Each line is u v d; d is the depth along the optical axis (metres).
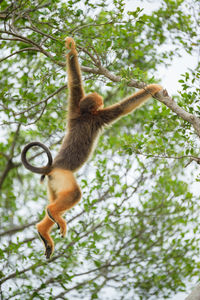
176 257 19.03
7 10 14.81
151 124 15.12
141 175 19.66
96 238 16.39
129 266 19.02
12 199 21.67
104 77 13.66
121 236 19.67
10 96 16.23
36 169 12.68
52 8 14.46
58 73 14.08
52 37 13.10
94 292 18.16
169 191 19.59
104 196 18.33
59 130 19.02
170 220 19.92
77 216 18.12
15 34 12.96
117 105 14.41
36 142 12.73
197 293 10.34
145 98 14.25
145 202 19.77
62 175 12.78
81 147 13.79
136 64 20.61
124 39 17.05
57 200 12.19
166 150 13.72
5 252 16.53
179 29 18.34
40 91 16.81
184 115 11.85
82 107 14.14
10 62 19.91
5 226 20.70
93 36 14.45
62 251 17.22
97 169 17.95
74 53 13.59
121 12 13.48
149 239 19.66
